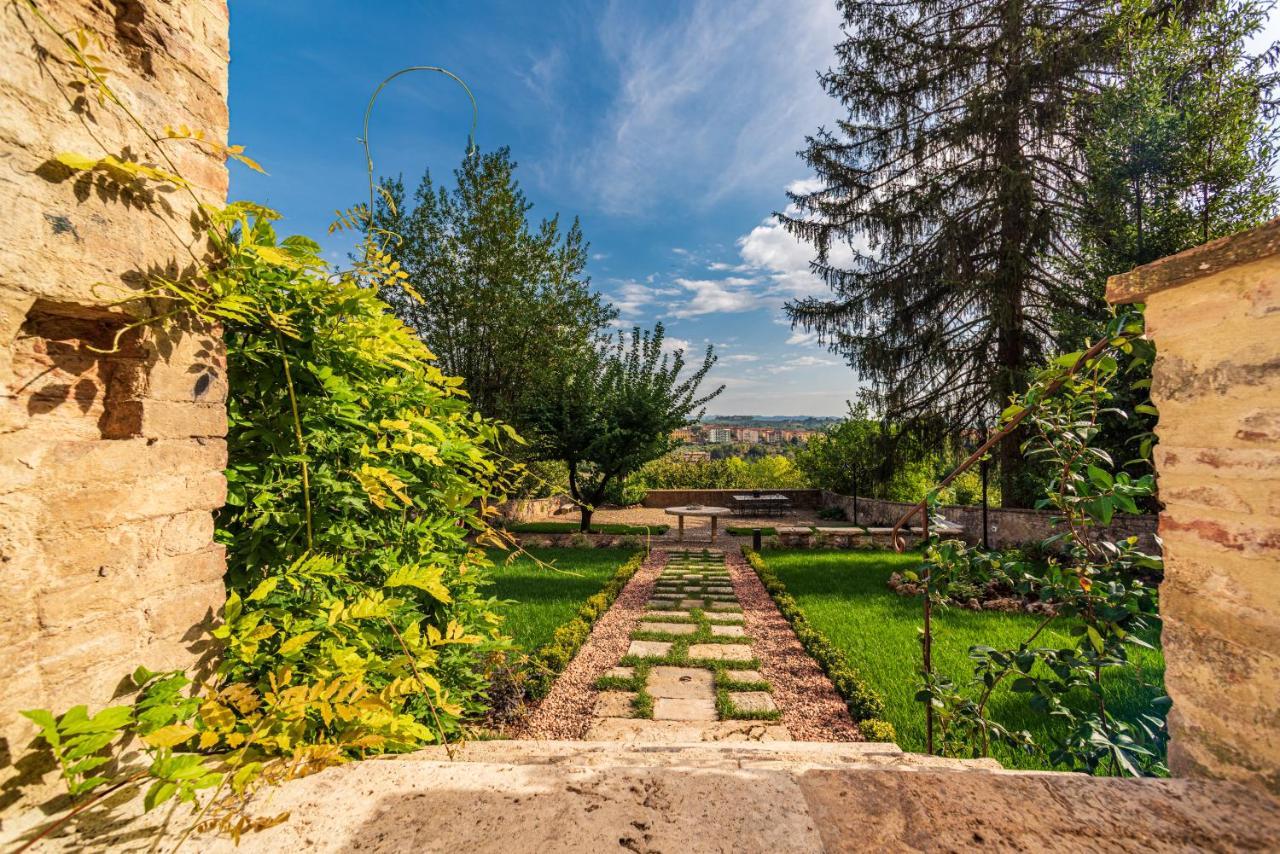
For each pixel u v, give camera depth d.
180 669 1.28
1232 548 1.19
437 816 1.06
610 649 5.36
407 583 1.57
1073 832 1.01
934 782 1.18
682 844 0.99
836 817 1.06
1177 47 7.71
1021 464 10.06
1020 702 3.80
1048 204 9.70
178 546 1.29
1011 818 1.05
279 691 1.30
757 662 4.93
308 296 1.61
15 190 0.96
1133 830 1.02
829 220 12.07
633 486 18.77
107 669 1.11
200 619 1.34
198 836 1.00
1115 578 2.04
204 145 1.38
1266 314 1.13
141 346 1.21
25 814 0.97
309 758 1.17
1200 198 7.54
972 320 10.49
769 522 15.74
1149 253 7.80
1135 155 7.72
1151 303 1.42
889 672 4.54
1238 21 7.44
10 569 0.96
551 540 12.08
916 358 11.25
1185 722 1.30
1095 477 1.91
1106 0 9.06
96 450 1.11
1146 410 1.73
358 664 1.46
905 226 10.89
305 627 1.51
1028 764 2.94
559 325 13.41
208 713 1.11
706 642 5.55
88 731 0.97
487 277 12.76
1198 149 7.27
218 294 1.35
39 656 0.99
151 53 1.24
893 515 13.12
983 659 2.45
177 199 1.28
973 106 9.69
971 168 10.42
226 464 1.47
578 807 1.09
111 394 1.21
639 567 9.51
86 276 1.08
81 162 1.03
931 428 11.26
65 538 1.05
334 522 1.86
